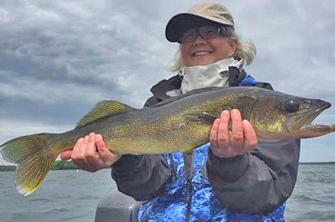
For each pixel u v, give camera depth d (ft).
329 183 19.97
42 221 8.32
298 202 10.48
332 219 7.65
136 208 3.15
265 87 2.24
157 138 1.98
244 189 1.75
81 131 2.13
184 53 2.61
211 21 2.44
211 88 1.99
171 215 2.01
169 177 2.15
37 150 2.21
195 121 1.89
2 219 8.60
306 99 1.82
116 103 2.11
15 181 2.14
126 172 2.09
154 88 2.58
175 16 2.47
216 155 1.74
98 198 13.29
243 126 1.58
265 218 1.92
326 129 1.73
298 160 2.04
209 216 1.94
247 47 2.61
